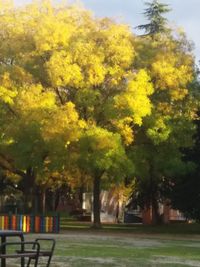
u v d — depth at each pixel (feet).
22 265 39.70
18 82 105.40
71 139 100.17
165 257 56.59
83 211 189.88
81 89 104.53
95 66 103.76
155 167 113.19
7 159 117.60
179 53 114.62
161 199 139.23
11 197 192.03
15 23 109.81
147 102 104.32
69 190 189.67
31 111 101.40
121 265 47.88
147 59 110.83
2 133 105.50
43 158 104.99
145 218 158.61
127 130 106.83
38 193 142.72
